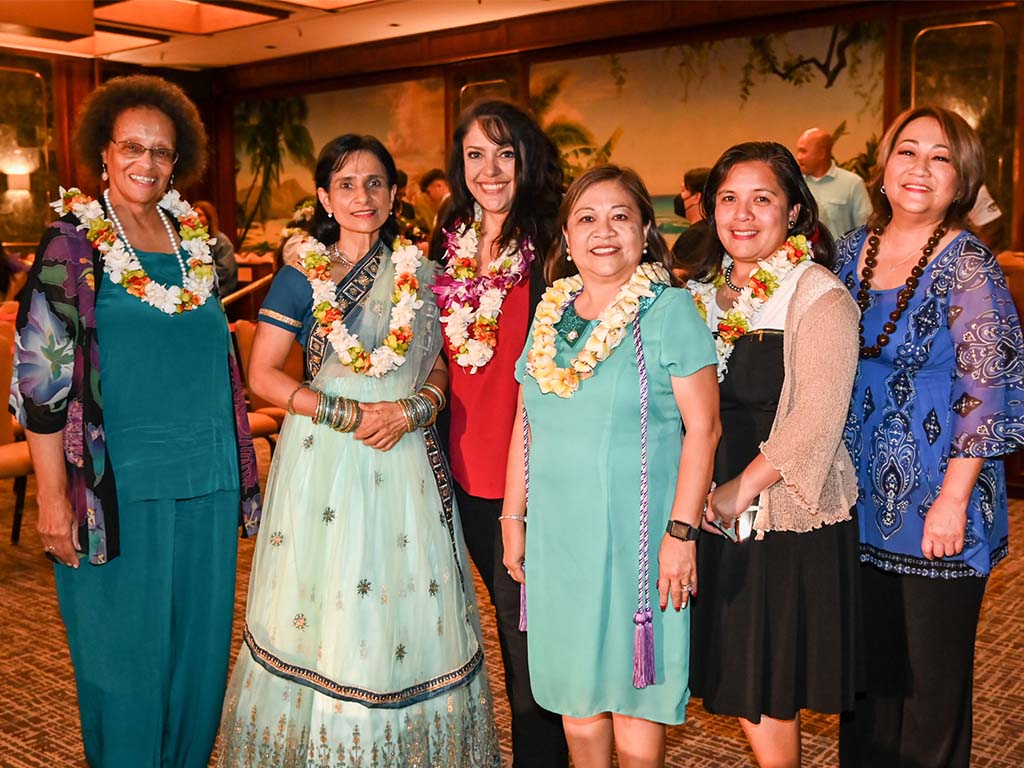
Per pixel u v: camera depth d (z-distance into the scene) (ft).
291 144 38.19
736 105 28.22
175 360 8.18
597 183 7.18
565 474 7.23
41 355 7.68
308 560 8.18
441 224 9.25
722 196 7.58
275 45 35.19
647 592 7.09
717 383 7.14
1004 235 24.12
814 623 7.19
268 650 8.27
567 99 31.30
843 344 7.01
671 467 7.20
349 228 8.41
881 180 8.13
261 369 8.33
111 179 8.17
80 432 7.79
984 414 7.29
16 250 35.50
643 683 7.04
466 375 8.67
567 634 7.28
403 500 8.29
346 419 8.07
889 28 25.41
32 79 35.55
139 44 34.91
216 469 8.42
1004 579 15.39
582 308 7.54
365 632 7.97
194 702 8.71
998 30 23.82
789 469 6.92
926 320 7.68
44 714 11.03
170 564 8.26
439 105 34.04
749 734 7.64
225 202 40.47
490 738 8.75
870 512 7.97
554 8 30.14
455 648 8.45
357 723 7.90
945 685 7.79
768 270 7.30
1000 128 24.00
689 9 28.09
